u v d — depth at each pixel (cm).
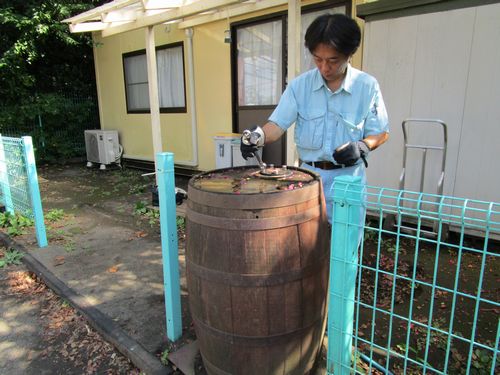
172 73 678
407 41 328
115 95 823
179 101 679
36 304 286
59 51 884
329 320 157
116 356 224
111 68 812
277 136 202
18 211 438
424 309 244
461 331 221
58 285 298
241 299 154
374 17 341
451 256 315
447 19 307
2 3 828
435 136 329
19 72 812
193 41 621
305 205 155
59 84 913
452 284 273
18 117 836
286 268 152
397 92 341
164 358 205
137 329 237
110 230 426
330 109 192
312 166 206
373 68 350
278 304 155
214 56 596
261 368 165
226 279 153
